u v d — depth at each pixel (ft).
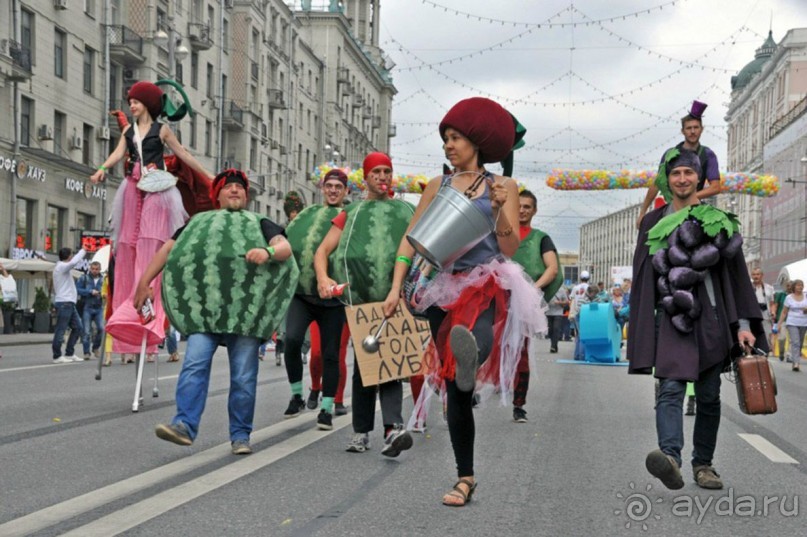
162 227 26.40
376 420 26.96
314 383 28.58
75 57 121.90
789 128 214.48
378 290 22.11
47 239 117.39
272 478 17.63
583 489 17.21
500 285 15.70
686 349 16.34
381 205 22.79
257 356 20.77
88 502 15.31
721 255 16.57
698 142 26.30
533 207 28.99
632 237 489.26
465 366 14.84
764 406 16.39
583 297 85.61
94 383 36.22
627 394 36.88
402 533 13.67
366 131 301.63
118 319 26.02
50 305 105.91
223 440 22.27
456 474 18.44
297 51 223.10
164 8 142.92
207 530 13.57
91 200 128.06
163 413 26.78
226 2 174.29
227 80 176.96
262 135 190.70
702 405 17.60
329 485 17.08
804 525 14.88
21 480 17.15
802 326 61.11
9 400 29.99
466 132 15.93
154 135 26.78
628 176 86.79
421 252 15.47
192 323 19.98
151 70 136.56
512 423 26.86
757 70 300.20
